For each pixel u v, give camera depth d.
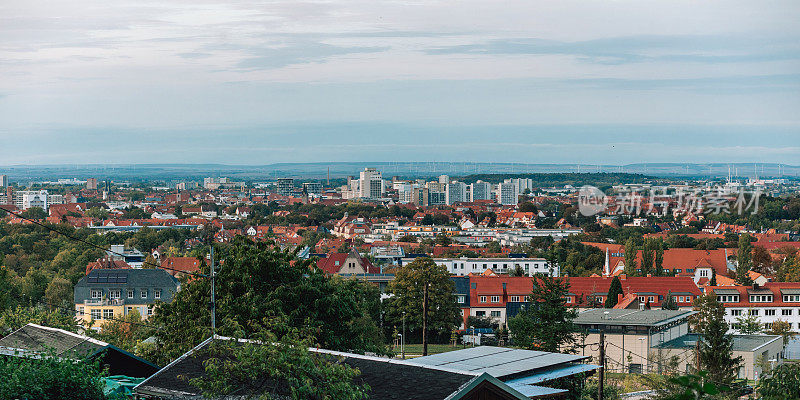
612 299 124.50
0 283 72.25
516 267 171.00
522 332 79.06
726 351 72.94
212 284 50.97
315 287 57.94
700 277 162.50
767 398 31.78
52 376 31.92
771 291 130.12
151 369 46.03
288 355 29.88
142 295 123.94
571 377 45.47
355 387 31.33
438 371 33.81
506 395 33.50
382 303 109.38
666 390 48.03
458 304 115.31
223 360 33.50
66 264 170.62
